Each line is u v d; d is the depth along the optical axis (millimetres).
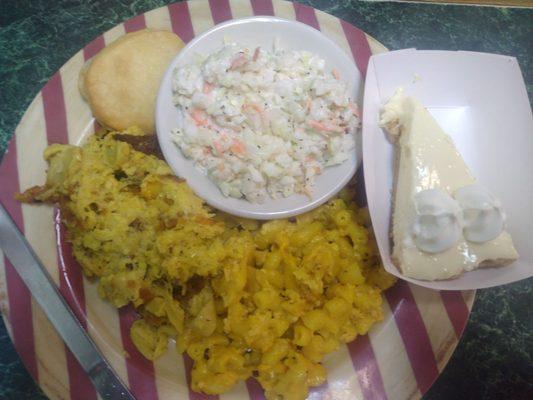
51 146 273
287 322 258
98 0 331
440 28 358
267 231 274
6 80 312
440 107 285
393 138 276
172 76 272
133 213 262
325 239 277
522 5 369
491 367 305
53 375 247
